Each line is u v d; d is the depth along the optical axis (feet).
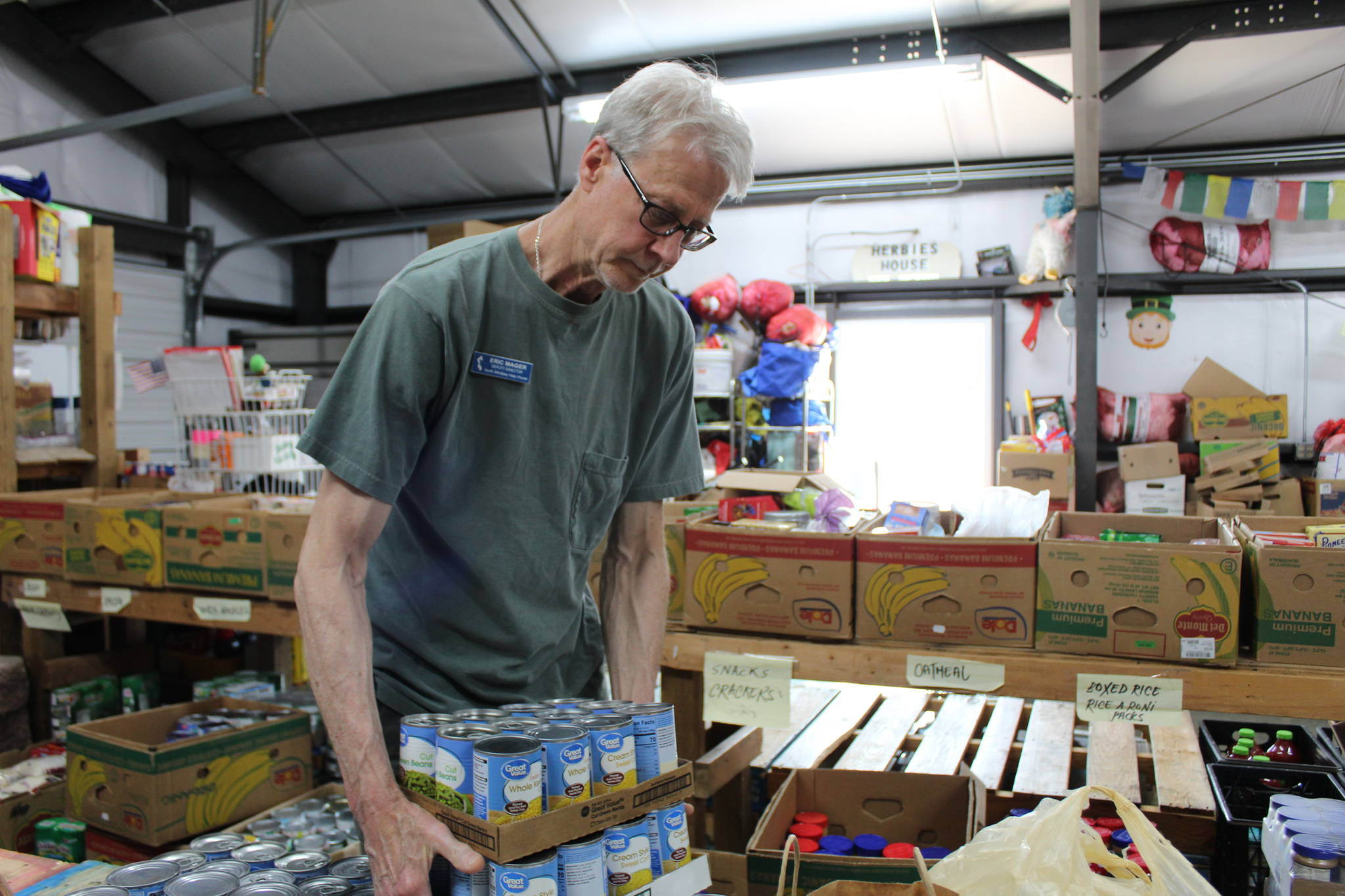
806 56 20.59
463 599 4.42
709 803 7.56
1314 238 21.33
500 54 22.04
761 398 22.80
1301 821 4.57
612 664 5.08
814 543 6.96
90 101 24.85
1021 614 6.56
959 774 7.37
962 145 23.43
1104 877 4.01
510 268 4.17
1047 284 22.54
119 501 10.30
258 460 11.33
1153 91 20.33
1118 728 8.32
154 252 27.17
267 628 8.63
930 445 24.63
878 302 24.91
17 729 9.96
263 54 15.53
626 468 4.96
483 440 4.24
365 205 30.40
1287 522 7.82
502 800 3.33
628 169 3.77
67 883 4.68
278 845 5.29
